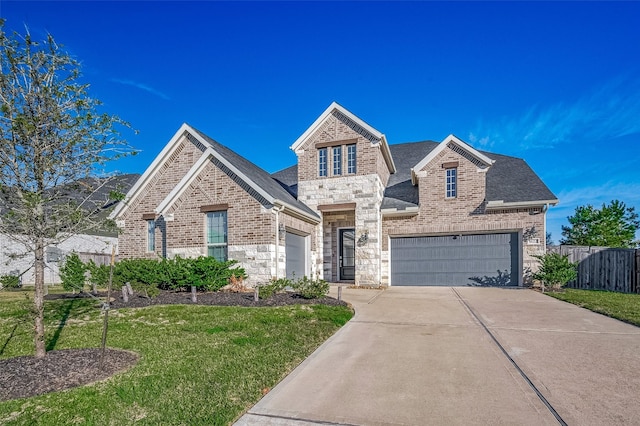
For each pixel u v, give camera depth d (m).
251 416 4.18
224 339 7.22
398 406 4.38
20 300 12.75
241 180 14.07
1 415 4.10
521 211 15.60
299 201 17.72
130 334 7.68
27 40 5.38
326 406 4.40
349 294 14.00
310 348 6.71
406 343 7.07
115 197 6.39
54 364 5.67
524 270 15.40
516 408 4.29
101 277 13.40
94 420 4.01
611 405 4.35
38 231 5.59
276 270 13.84
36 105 5.52
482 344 6.93
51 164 5.54
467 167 16.42
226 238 14.45
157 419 4.03
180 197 15.00
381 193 17.89
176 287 13.02
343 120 17.38
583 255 16.44
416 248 17.17
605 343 6.93
